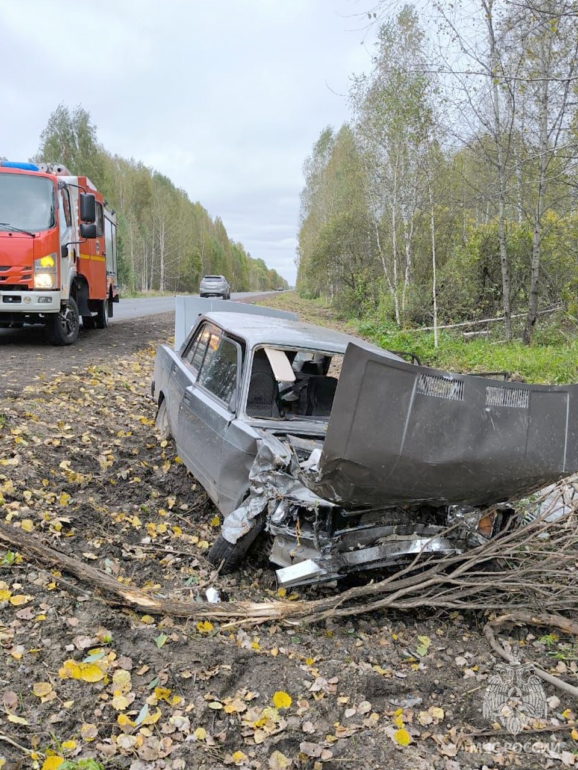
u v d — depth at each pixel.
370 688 3.49
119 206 77.19
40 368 10.23
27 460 5.92
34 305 11.60
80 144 61.34
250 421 4.86
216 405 5.20
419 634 4.16
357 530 4.16
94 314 16.00
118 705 3.07
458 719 3.35
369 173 24.20
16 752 2.71
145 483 6.09
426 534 4.25
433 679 3.64
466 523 4.23
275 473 4.24
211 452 4.96
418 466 3.58
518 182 15.55
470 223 23.77
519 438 3.68
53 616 3.66
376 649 3.93
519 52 13.12
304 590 4.48
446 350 15.88
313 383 5.45
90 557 4.52
